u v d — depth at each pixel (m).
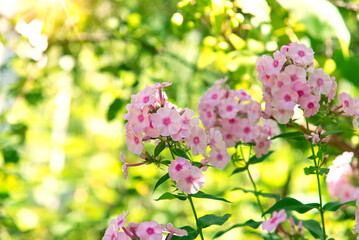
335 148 1.58
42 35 1.72
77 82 2.39
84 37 2.04
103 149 3.12
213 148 1.21
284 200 1.17
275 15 1.56
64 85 2.48
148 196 2.69
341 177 1.38
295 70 1.17
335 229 1.57
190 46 2.18
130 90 1.88
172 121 1.13
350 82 1.58
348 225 1.52
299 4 1.45
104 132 2.89
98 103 2.52
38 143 2.92
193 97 2.16
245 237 2.18
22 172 2.42
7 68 2.25
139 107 1.14
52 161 2.86
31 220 2.37
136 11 2.14
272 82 1.17
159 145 1.15
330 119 1.23
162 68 2.11
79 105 2.95
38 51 1.94
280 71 1.18
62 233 2.52
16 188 2.35
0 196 2.08
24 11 1.70
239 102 1.27
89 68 2.30
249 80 1.59
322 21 1.44
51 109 2.97
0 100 2.33
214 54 1.74
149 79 2.01
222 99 1.25
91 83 2.36
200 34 2.12
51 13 1.71
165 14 2.21
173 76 2.19
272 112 1.20
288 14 1.55
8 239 2.27
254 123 1.24
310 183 1.98
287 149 2.10
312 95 1.17
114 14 2.21
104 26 2.15
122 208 2.34
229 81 1.65
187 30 1.61
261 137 1.28
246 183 2.38
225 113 1.24
